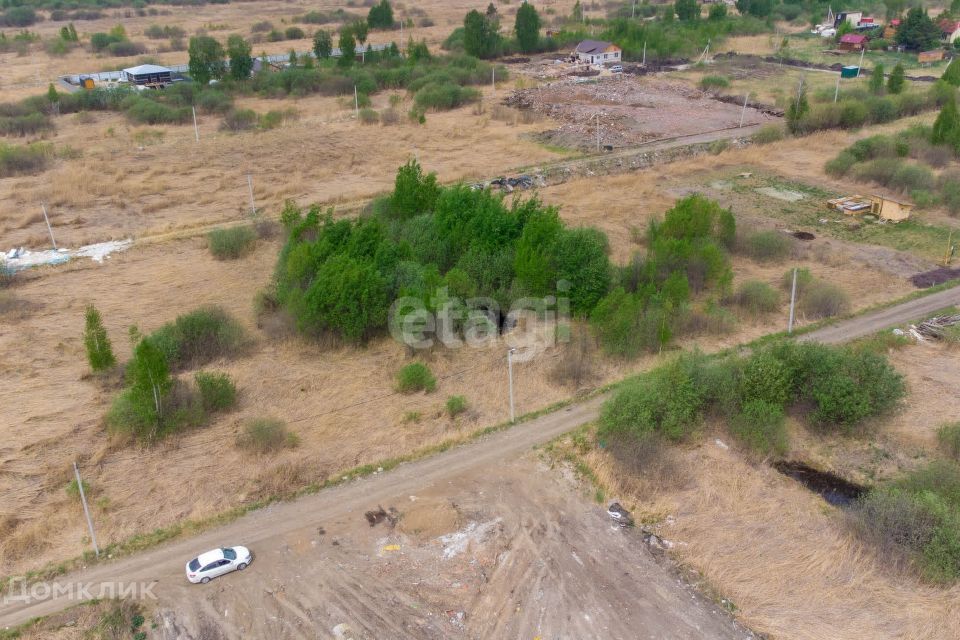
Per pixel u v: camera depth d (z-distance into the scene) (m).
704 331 36.03
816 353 30.05
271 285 39.69
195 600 21.41
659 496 25.50
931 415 29.56
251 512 24.92
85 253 45.34
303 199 54.44
